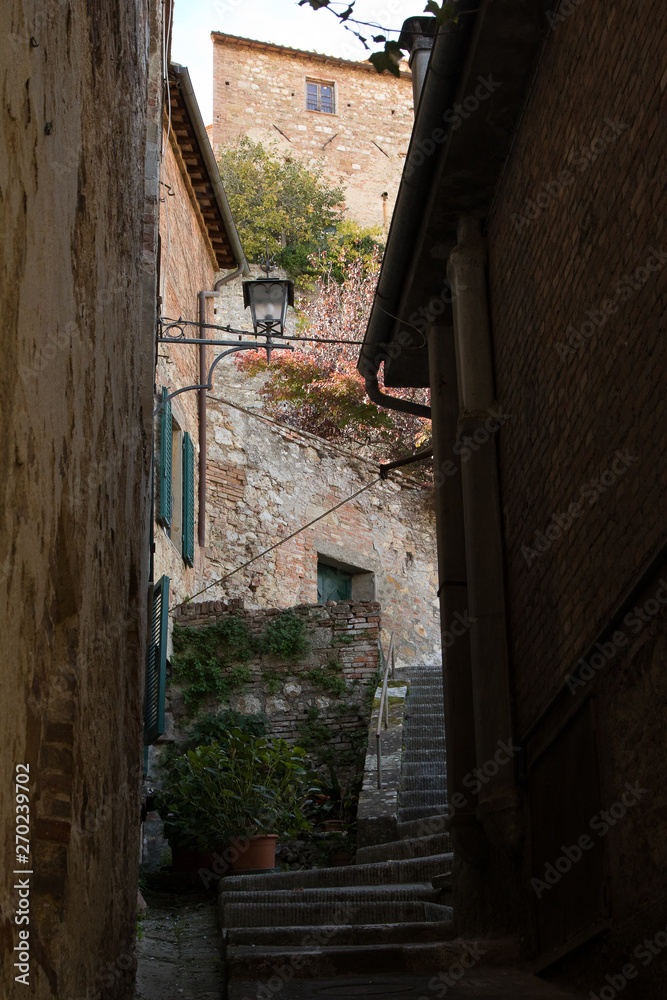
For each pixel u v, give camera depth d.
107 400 3.63
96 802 3.33
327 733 11.54
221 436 15.60
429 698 11.36
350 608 12.22
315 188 24.30
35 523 2.19
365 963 5.15
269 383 19.20
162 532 12.29
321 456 16.89
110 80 3.76
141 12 5.50
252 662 12.11
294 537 15.92
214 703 11.89
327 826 10.15
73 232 2.80
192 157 13.74
